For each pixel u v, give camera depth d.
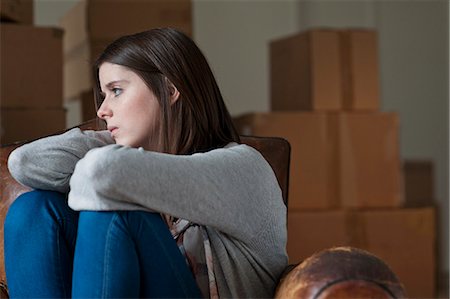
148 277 1.52
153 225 1.52
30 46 3.53
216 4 5.85
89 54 4.13
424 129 6.63
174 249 1.56
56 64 3.58
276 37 6.02
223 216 1.63
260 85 5.95
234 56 5.89
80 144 1.89
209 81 1.87
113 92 1.84
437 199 6.61
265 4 5.99
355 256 1.47
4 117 3.46
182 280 1.55
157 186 1.52
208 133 1.85
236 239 1.71
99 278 1.47
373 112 4.38
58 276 1.72
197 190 1.58
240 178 1.67
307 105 4.31
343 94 4.34
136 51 1.79
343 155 4.29
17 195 2.07
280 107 4.58
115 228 1.48
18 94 3.49
